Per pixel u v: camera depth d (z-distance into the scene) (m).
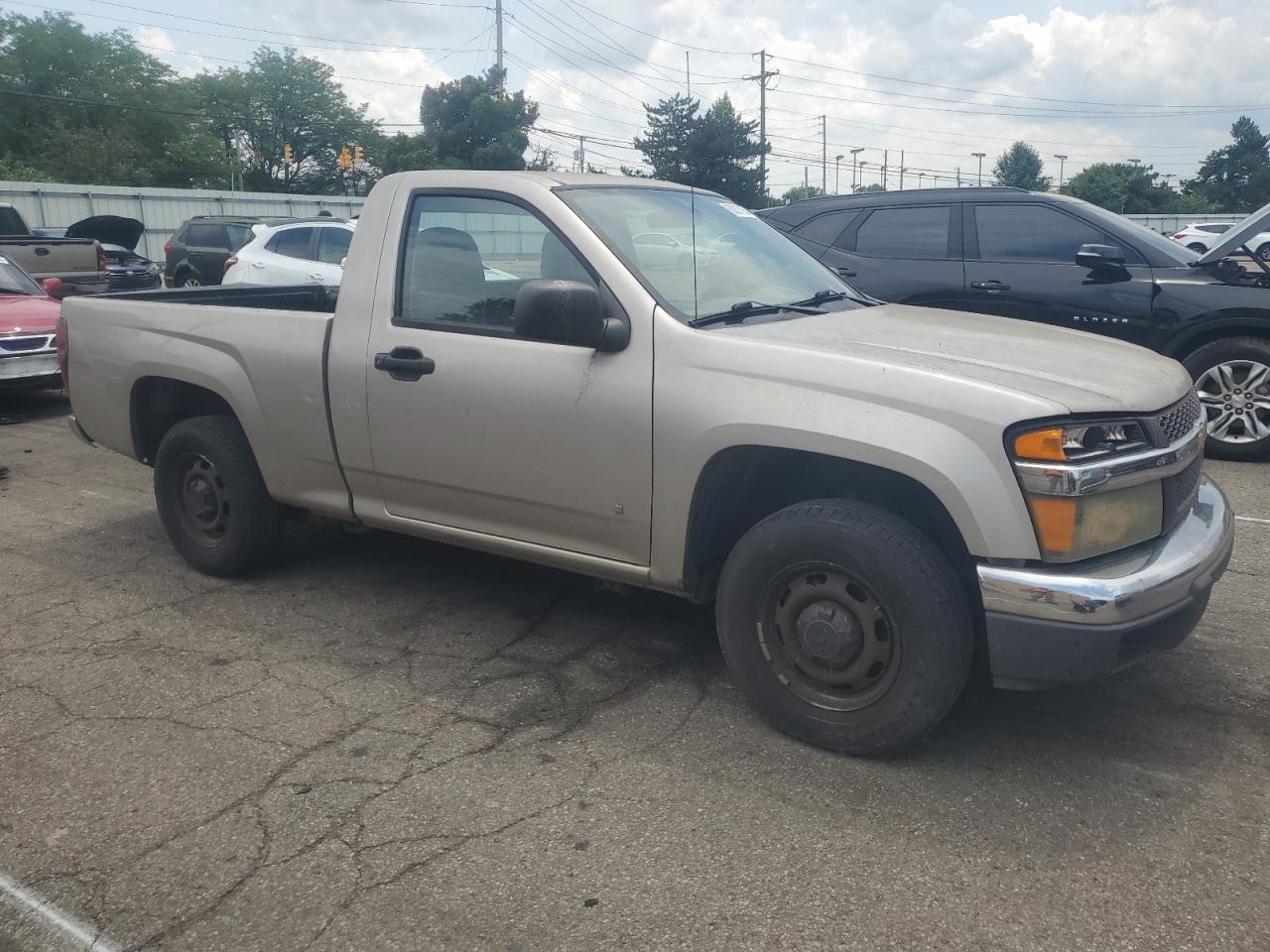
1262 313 7.02
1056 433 2.94
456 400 3.90
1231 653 4.08
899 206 8.34
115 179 61.50
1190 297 7.21
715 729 3.53
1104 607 2.89
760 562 3.33
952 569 3.13
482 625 4.45
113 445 5.29
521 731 3.53
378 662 4.08
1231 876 2.74
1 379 9.30
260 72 81.69
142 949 2.51
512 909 2.63
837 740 3.29
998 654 3.01
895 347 3.40
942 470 2.99
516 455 3.80
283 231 13.38
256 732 3.54
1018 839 2.90
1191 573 3.10
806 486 3.67
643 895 2.68
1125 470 3.03
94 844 2.92
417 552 5.38
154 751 3.41
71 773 3.28
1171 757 3.33
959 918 2.58
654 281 3.64
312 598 4.76
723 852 2.86
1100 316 7.52
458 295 3.99
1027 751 3.37
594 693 3.81
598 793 3.15
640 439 3.51
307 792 3.16
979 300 7.91
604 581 3.94
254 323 4.55
